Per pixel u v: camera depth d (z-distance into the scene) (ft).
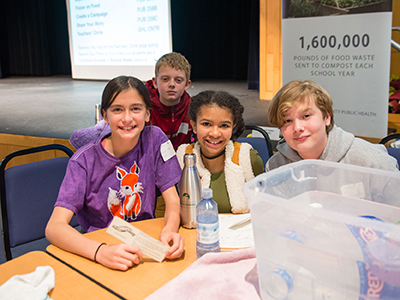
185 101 7.17
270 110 3.99
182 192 3.72
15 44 36.01
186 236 3.60
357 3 6.06
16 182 4.68
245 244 3.33
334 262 2.10
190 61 31.07
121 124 3.88
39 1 34.09
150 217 4.34
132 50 24.47
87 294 2.72
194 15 29.86
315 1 6.44
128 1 23.76
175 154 4.45
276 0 14.94
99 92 22.71
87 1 25.98
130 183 4.17
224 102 3.99
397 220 2.85
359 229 2.04
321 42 6.57
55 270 3.04
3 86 27.25
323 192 3.17
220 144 4.13
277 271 2.32
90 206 4.08
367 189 3.10
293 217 2.21
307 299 2.23
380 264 1.97
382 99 6.25
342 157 4.03
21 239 4.73
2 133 12.26
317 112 3.74
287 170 2.98
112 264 3.03
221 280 2.77
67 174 3.94
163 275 2.95
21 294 2.61
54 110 17.01
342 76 6.51
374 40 6.06
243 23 27.55
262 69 16.48
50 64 36.70
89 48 27.02
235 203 4.12
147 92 4.08
